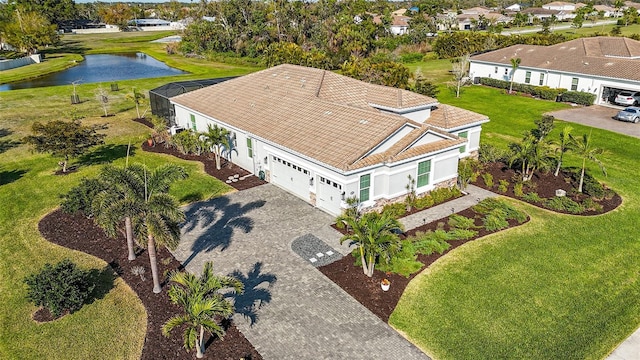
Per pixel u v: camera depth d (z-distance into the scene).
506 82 53.66
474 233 21.38
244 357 14.11
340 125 25.05
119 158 31.80
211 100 33.94
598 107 45.16
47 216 23.48
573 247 20.47
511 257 19.59
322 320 15.79
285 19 86.06
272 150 26.25
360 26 80.31
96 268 18.92
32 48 85.69
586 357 14.26
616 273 18.61
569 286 17.75
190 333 12.69
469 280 17.98
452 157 25.58
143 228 15.68
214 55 84.81
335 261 19.28
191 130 33.34
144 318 15.95
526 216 23.30
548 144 29.16
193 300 13.34
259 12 85.94
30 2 127.38
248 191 26.39
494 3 186.12
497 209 23.38
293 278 18.12
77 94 52.19
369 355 14.28
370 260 17.70
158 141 35.06
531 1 176.62
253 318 15.87
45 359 14.23
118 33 138.38
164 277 18.22
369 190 22.56
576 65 48.81
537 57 53.97
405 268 18.59
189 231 21.89
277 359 14.08
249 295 17.11
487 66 57.47
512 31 106.38
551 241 20.94
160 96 38.44
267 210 23.97
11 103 47.59
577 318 15.99
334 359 14.12
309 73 33.66
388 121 24.00
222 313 13.51
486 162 30.16
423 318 15.91
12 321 15.94
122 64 81.88
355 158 21.62
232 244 20.69
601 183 27.64
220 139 28.80
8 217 23.38
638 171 29.50
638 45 53.56
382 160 22.22
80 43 111.75
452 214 23.30
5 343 14.91
